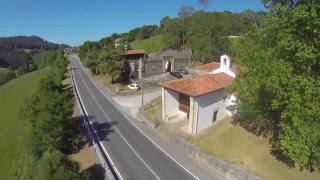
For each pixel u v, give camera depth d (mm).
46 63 177875
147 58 86562
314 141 23375
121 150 38031
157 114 49594
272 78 24047
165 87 43500
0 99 98250
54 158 29203
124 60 81875
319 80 24188
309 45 23625
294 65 24953
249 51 30000
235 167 31328
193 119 39344
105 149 38344
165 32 130875
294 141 23891
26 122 40781
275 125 34500
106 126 47219
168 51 92875
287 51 24688
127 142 40594
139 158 35844
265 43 28094
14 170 43219
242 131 37406
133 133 43969
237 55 33344
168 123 44906
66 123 39469
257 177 29562
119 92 70125
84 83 88250
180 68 91500
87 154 36750
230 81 44594
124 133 44000
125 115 52875
